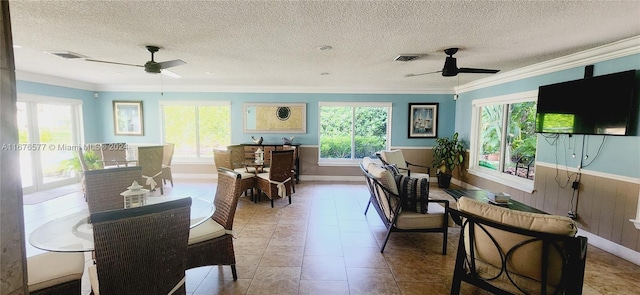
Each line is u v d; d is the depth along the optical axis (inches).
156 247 55.7
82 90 237.8
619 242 113.0
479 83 208.7
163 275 58.0
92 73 193.6
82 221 80.3
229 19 91.8
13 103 29.5
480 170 212.2
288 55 138.2
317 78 206.5
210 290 88.9
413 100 250.7
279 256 111.3
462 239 80.3
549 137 144.6
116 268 52.0
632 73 104.7
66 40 114.8
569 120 129.2
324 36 108.9
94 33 106.0
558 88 134.5
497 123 194.4
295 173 242.4
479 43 116.0
